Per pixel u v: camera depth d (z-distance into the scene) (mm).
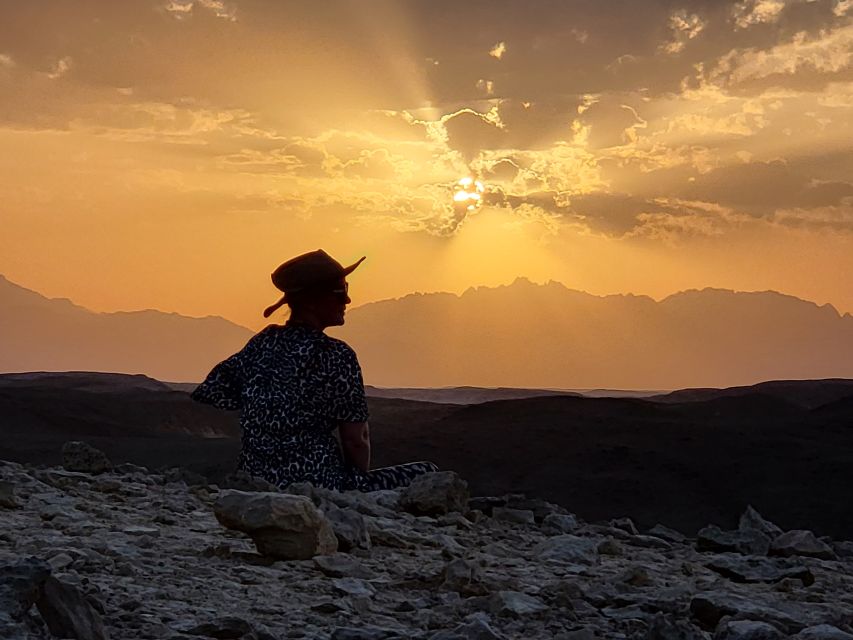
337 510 5574
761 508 58969
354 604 4102
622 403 88875
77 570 4309
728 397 97438
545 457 71875
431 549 5809
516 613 4125
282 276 7035
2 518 5645
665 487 63469
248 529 4914
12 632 2895
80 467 8672
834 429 77938
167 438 74750
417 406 124812
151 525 5820
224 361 7203
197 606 3904
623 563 5902
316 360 6938
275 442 6926
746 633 3652
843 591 5477
